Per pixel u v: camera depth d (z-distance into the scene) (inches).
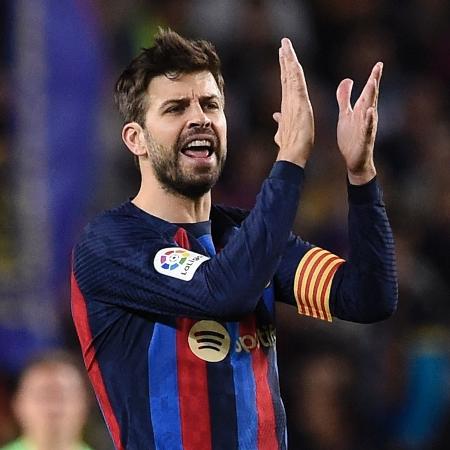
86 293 490.6
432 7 1470.2
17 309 985.5
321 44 1405.0
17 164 1007.6
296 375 1065.5
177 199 494.0
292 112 476.4
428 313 1151.6
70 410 777.6
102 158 1149.1
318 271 506.3
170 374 475.8
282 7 1373.0
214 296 457.1
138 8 1331.2
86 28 1020.5
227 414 474.6
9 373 965.8
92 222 498.3
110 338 485.7
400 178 1311.5
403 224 1223.5
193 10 1339.8
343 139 497.4
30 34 1007.6
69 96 1011.9
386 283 494.9
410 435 1100.5
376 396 1092.5
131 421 478.0
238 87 1309.1
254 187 1229.7
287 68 481.1
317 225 1211.9
